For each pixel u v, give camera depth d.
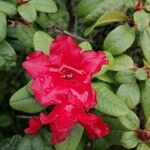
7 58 0.21
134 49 0.23
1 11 0.21
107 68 0.21
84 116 0.18
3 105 0.25
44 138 0.22
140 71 0.20
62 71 0.19
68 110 0.18
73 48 0.18
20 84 0.25
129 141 0.20
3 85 0.24
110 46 0.22
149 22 0.22
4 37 0.20
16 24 0.22
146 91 0.21
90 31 0.22
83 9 0.24
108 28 0.24
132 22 0.22
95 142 0.23
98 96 0.20
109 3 0.23
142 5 0.22
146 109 0.21
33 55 0.18
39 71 0.18
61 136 0.18
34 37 0.20
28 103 0.20
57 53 0.18
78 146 0.22
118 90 0.21
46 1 0.22
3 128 0.25
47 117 0.18
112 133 0.22
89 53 0.19
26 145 0.21
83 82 0.18
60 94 0.18
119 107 0.19
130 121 0.20
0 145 0.23
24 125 0.25
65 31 0.25
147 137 0.20
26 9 0.21
